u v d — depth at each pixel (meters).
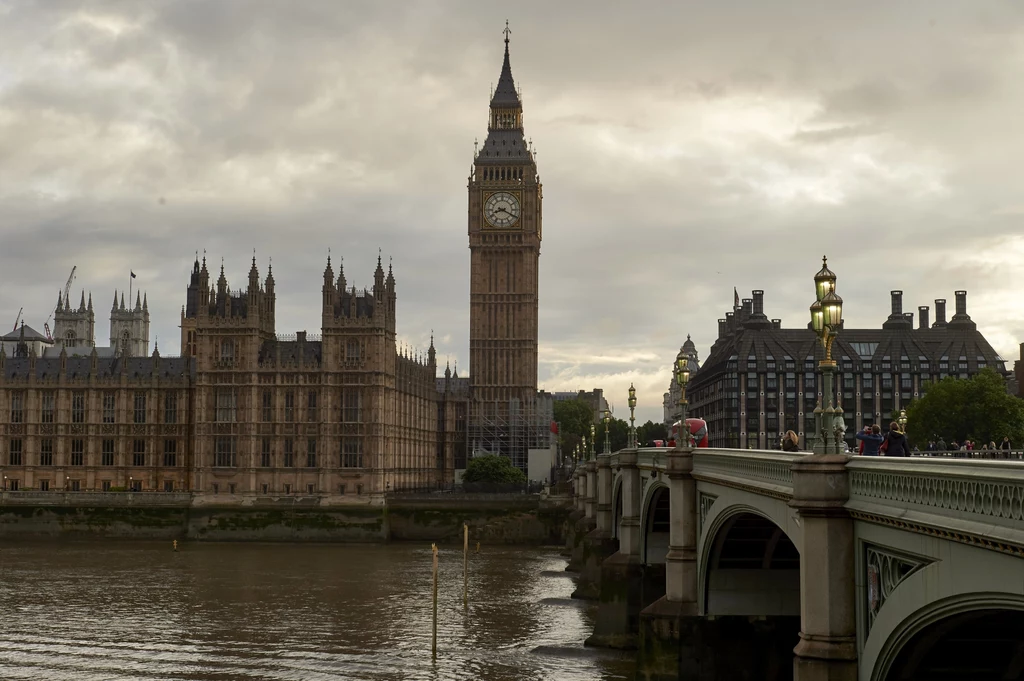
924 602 28.55
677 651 60.38
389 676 81.25
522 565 150.50
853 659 34.16
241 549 176.00
